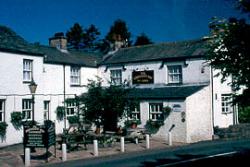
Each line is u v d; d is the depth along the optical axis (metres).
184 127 22.62
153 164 14.38
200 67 24.52
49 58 25.72
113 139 21.11
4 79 21.23
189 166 13.75
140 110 25.22
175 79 26.02
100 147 19.98
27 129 15.27
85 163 14.85
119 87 22.20
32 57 23.30
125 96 22.09
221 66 7.93
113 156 16.97
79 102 25.03
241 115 27.30
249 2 7.56
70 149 18.53
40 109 23.83
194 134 23.06
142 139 23.72
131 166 13.99
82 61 29.11
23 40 24.77
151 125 24.28
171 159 15.67
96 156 16.80
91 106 21.41
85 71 28.84
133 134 22.59
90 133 22.72
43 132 15.17
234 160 14.95
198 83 24.67
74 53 30.62
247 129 24.81
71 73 27.52
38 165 14.42
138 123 25.16
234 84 7.98
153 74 27.02
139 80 27.75
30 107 23.08
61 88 26.22
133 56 29.17
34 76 23.39
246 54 7.50
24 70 22.80
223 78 8.07
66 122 26.03
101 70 30.12
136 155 17.11
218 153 17.23
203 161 14.88
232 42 7.62
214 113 24.78
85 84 28.67
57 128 25.39
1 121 20.98
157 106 24.45
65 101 25.92
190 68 25.06
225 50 7.89
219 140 23.47
